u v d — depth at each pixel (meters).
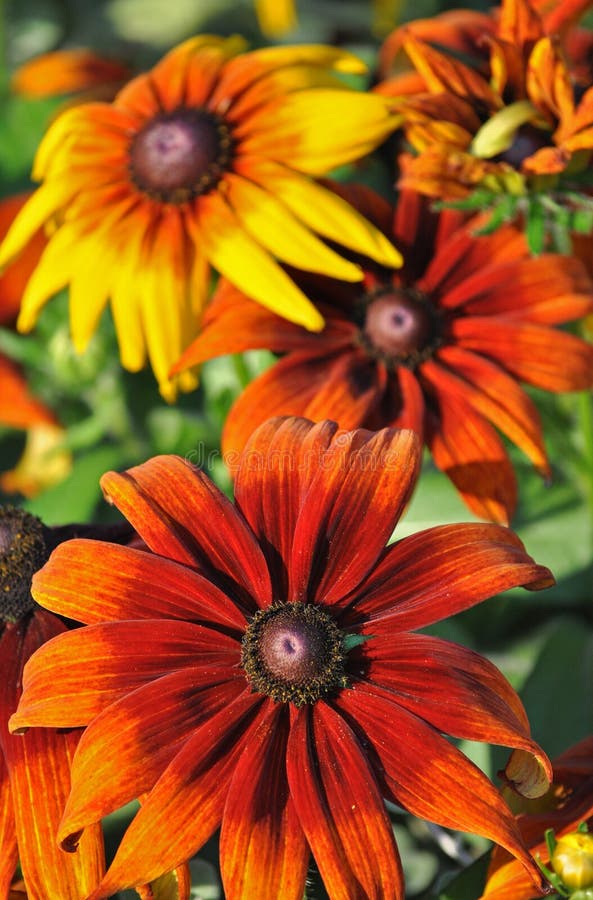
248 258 0.61
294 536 0.54
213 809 0.52
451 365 0.62
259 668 0.53
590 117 0.60
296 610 0.54
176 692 0.53
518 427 0.60
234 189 0.62
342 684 0.53
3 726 0.54
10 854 0.53
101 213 0.63
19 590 0.55
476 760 0.61
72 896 0.53
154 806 0.51
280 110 0.63
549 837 0.53
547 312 0.62
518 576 0.53
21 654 0.55
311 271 0.62
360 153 0.62
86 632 0.53
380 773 0.52
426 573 0.54
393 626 0.54
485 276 0.62
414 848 0.64
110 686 0.53
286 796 0.52
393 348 0.62
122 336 0.62
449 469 0.60
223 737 0.52
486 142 0.61
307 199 0.61
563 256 0.62
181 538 0.54
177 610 0.53
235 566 0.54
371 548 0.54
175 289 0.62
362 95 0.62
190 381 0.63
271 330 0.61
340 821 0.51
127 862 0.51
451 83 0.62
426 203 0.63
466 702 0.52
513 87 0.62
